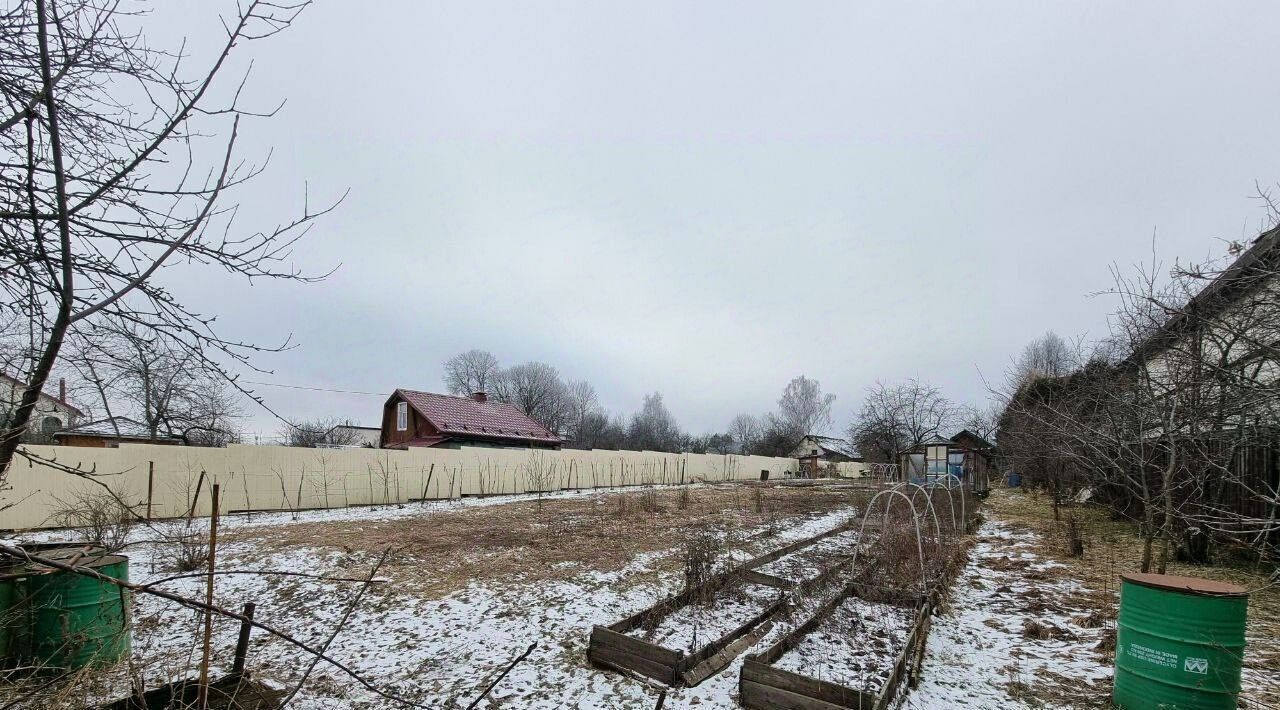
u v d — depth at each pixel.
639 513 14.93
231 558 8.92
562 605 6.58
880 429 35.31
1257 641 5.47
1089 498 14.96
